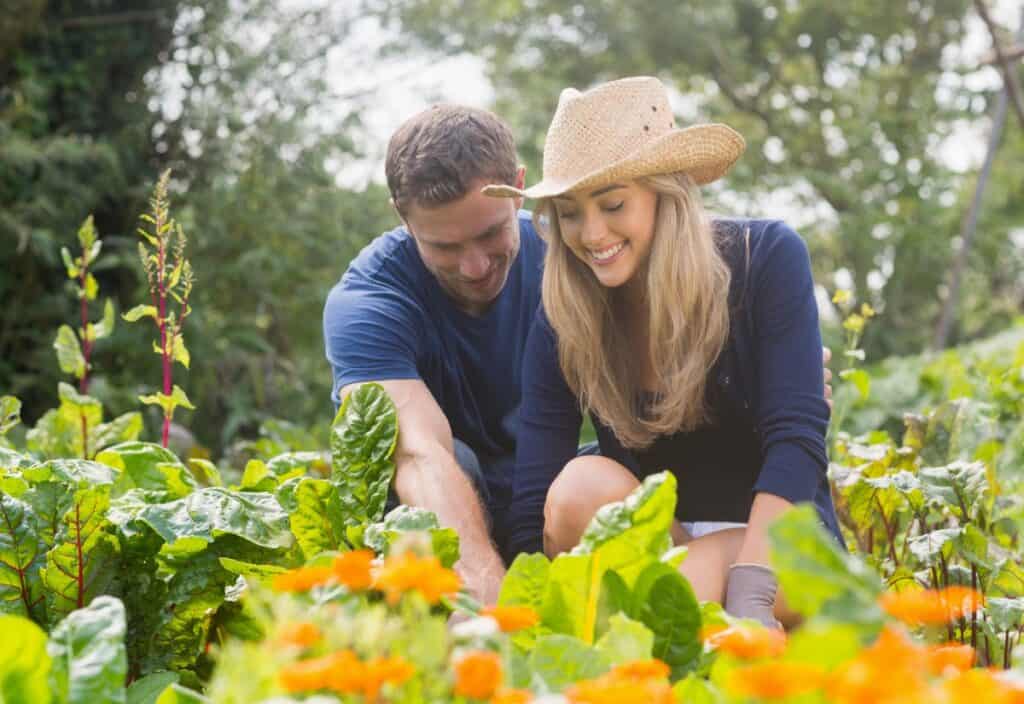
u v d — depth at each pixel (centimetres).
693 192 252
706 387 266
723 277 256
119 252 796
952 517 314
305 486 244
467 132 282
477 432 324
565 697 137
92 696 158
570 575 188
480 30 989
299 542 246
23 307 785
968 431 398
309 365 899
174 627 235
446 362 312
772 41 1809
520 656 157
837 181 1449
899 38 1825
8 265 780
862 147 1574
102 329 367
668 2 1620
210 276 804
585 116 253
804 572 131
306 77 866
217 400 820
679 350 254
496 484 323
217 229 809
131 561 233
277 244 848
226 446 774
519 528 274
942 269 1446
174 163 837
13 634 160
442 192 278
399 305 301
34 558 227
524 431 281
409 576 142
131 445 294
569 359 268
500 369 321
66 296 797
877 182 1495
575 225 252
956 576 262
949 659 163
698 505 280
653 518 188
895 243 1420
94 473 234
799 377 258
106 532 231
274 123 832
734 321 263
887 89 1803
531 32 1630
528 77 1633
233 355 811
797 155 1761
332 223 849
